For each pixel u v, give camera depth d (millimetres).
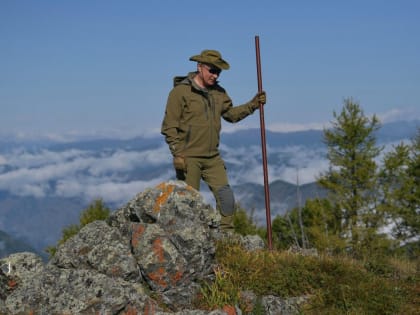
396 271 7160
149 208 6371
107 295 5734
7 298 5852
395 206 27609
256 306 5906
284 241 23406
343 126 29016
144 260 6074
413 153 28719
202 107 7051
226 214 7246
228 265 6477
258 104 7391
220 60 7008
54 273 5922
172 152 7070
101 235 6227
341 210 27656
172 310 6016
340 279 6469
